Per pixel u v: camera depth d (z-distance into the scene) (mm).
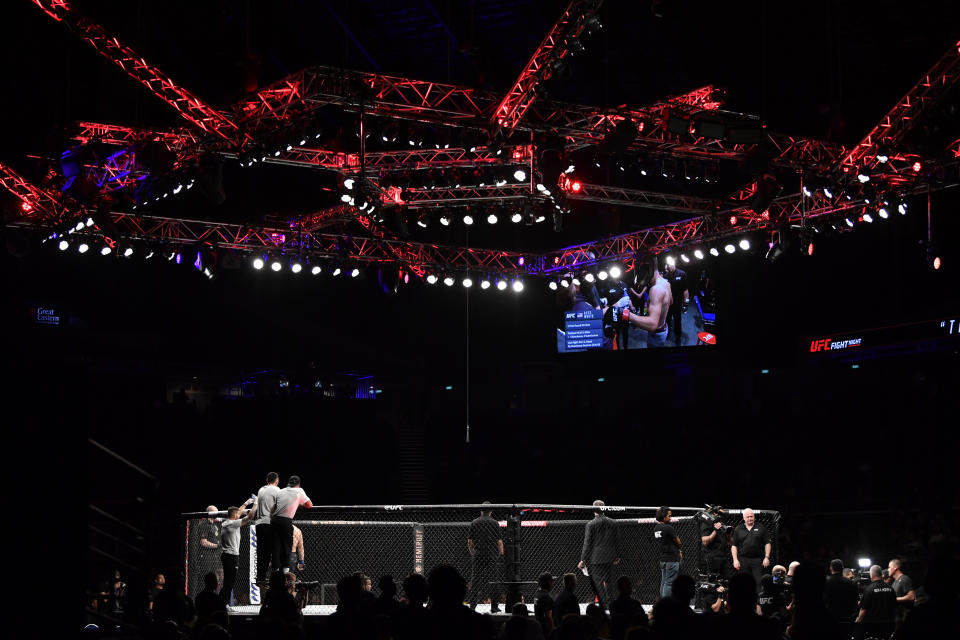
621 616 8008
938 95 16359
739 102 25688
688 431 30078
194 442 29828
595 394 31469
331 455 30562
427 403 33031
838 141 19000
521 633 6512
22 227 20781
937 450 26812
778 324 30547
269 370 32688
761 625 5914
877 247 29750
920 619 5277
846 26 22000
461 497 30891
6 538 4828
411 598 6996
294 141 16719
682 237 23812
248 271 33594
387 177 20016
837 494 27500
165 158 17609
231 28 26062
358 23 25547
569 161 18234
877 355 28250
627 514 24781
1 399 4883
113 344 30750
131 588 8820
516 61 25859
